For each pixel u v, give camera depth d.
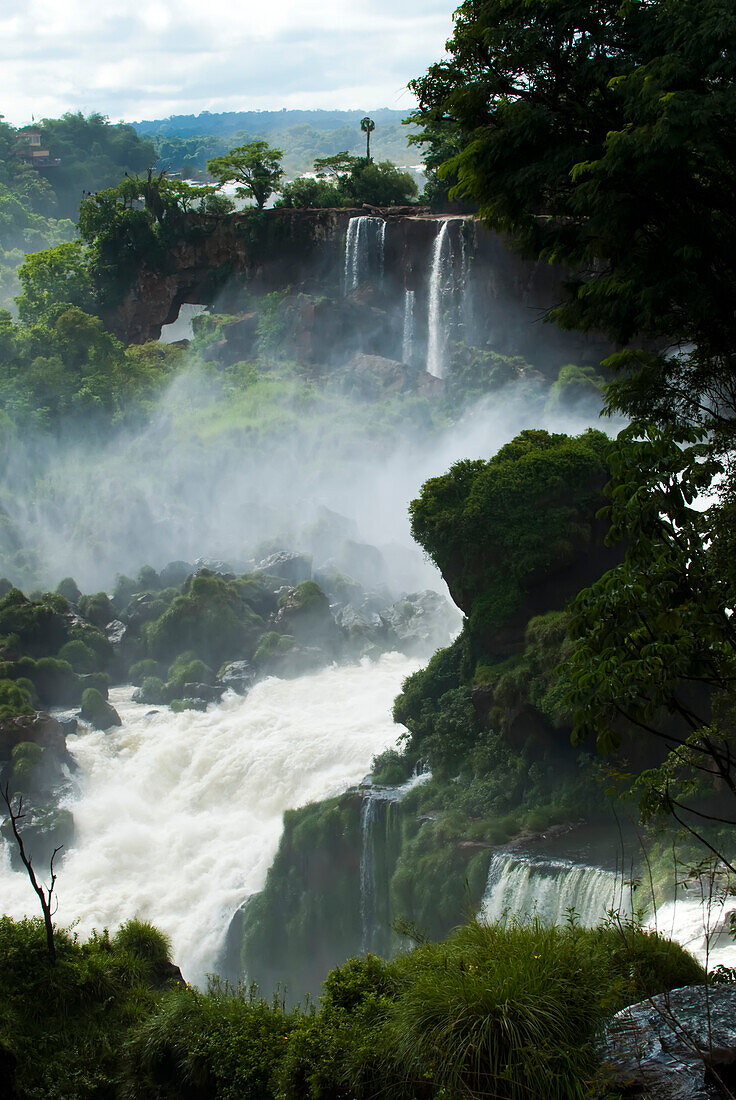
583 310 15.25
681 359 14.77
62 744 59.00
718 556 11.18
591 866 34.84
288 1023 18.66
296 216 117.56
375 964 16.47
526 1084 10.78
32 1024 22.30
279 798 55.12
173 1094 19.06
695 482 10.94
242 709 63.50
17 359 114.88
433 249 108.81
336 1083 13.88
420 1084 12.08
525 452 46.91
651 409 14.76
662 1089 10.05
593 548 45.53
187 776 58.84
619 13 13.57
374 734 56.69
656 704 10.41
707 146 12.23
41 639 69.75
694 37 12.59
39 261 125.81
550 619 43.03
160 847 54.44
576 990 11.55
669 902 29.58
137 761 60.03
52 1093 20.34
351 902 43.94
